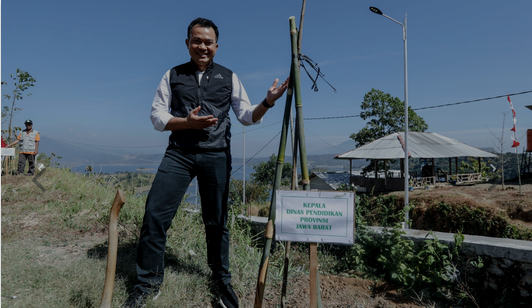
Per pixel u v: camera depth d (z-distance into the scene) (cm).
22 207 501
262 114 253
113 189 630
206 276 311
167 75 261
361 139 3338
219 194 272
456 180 2681
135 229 425
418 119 3269
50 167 948
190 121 233
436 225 1617
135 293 244
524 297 294
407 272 327
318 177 3625
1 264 275
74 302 233
